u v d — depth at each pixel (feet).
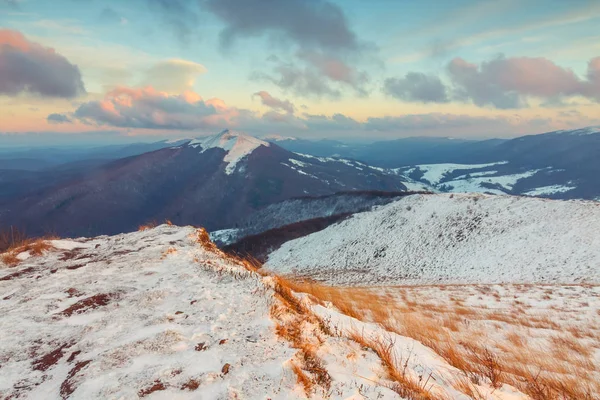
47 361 10.09
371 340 12.75
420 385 9.58
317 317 13.93
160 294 15.48
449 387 10.13
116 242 29.19
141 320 12.62
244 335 10.96
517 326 27.45
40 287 17.42
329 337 11.62
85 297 15.62
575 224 128.98
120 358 9.62
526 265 112.68
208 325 11.77
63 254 25.64
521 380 13.12
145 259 22.61
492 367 12.86
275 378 8.43
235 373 8.64
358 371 9.52
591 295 39.75
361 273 142.82
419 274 130.41
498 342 22.53
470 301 40.65
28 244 27.04
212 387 8.03
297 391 7.98
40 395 8.27
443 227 168.14
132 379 8.48
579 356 20.08
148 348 10.14
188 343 10.44
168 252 24.16
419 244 160.45
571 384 13.46
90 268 20.79
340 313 17.19
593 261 100.42
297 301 15.92
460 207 180.24
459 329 25.50
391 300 40.24
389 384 9.02
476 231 153.89
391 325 19.86
